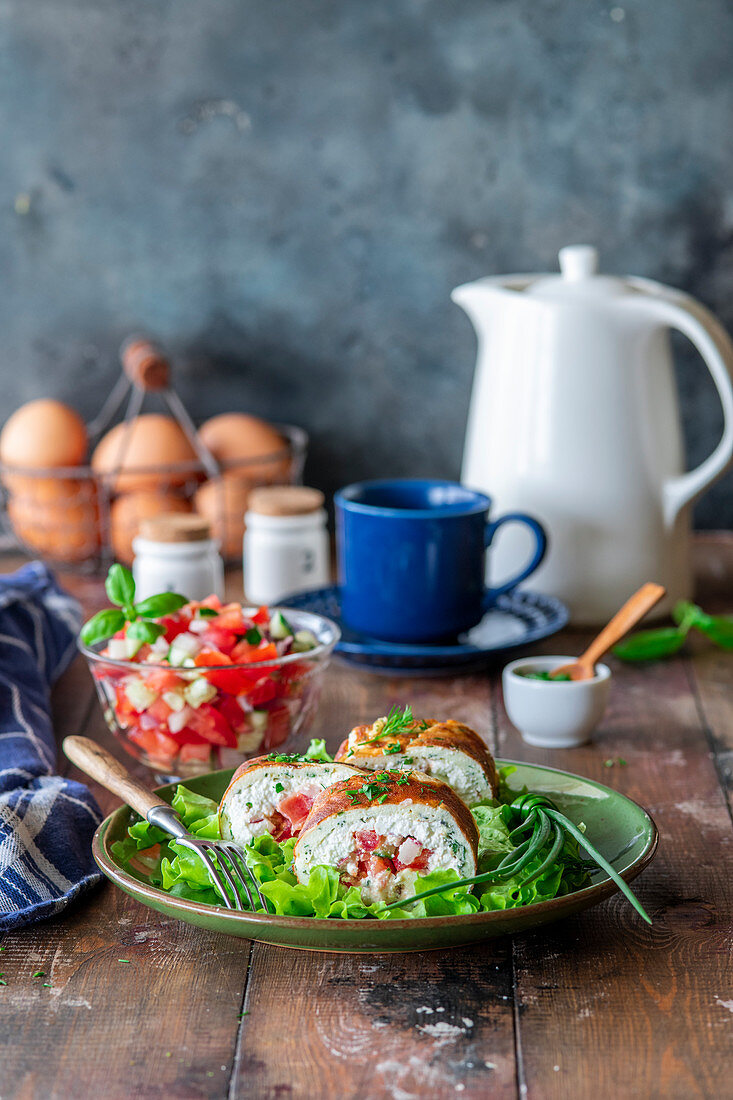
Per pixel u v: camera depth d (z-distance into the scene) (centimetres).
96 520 146
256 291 156
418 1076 86
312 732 117
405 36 151
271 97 153
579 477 131
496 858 98
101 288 157
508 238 154
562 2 150
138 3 152
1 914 100
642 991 96
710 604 137
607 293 132
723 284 154
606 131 152
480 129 152
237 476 147
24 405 159
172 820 100
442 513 124
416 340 156
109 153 154
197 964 98
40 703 117
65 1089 85
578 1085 84
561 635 133
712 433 156
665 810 109
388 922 89
